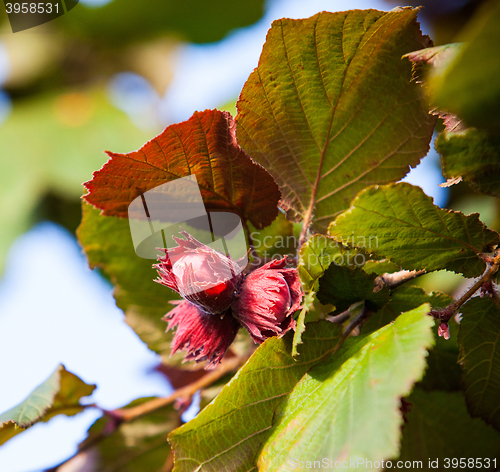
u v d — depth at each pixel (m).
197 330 0.30
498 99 0.24
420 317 0.26
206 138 0.29
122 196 0.31
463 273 0.28
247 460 0.28
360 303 0.30
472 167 0.26
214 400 0.28
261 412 0.28
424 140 0.30
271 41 0.28
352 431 0.25
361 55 0.29
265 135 0.30
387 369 0.26
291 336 0.29
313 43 0.28
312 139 0.30
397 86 0.29
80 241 0.36
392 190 0.26
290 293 0.29
